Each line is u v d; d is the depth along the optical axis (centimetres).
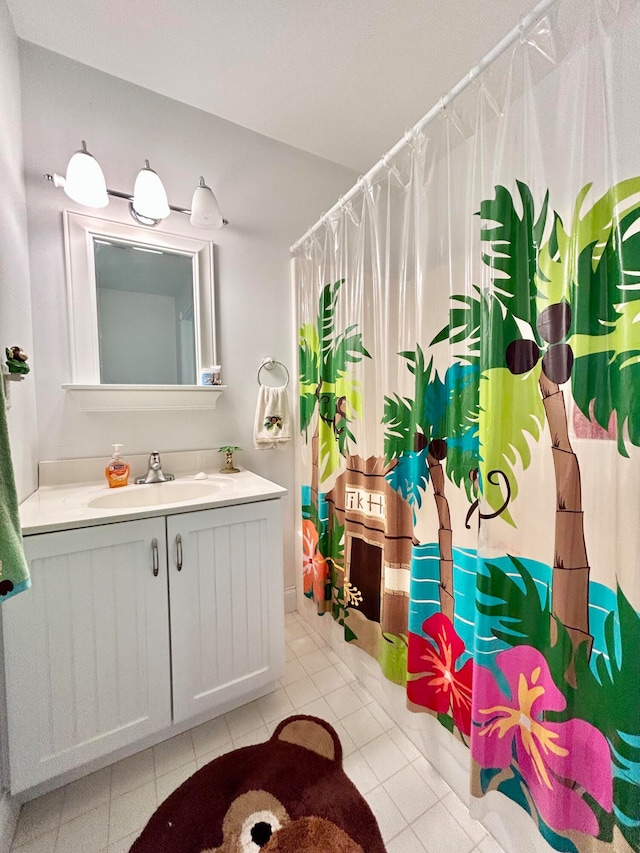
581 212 73
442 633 109
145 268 158
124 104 152
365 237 138
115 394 149
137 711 111
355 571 149
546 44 78
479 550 88
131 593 109
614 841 70
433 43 124
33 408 135
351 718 131
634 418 66
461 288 102
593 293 72
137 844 92
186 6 111
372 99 149
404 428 122
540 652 83
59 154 140
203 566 121
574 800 77
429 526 112
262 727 127
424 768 112
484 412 88
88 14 114
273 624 136
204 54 128
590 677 74
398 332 123
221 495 129
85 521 101
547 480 82
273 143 186
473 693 89
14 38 123
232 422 181
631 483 67
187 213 164
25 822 97
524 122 82
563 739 77
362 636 145
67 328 143
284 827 95
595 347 72
